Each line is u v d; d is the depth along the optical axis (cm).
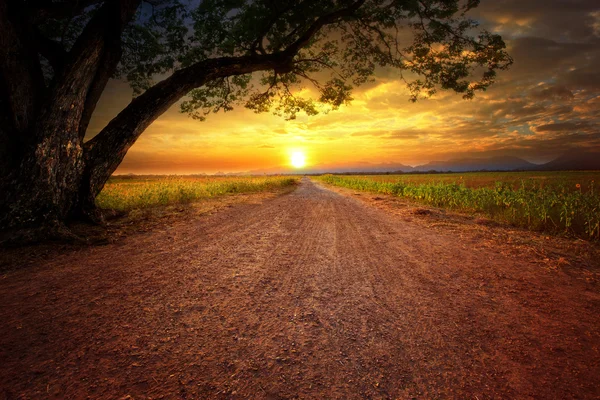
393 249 532
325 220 852
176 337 239
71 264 421
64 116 616
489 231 677
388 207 1183
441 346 230
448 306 301
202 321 267
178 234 628
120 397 173
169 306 295
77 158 646
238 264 438
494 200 1140
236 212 984
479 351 224
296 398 175
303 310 292
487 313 286
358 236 641
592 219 617
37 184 565
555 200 880
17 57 580
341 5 940
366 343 234
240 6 909
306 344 232
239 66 866
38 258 443
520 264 436
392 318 276
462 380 192
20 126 586
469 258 471
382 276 393
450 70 1004
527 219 784
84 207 666
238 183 2133
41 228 534
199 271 403
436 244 565
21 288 333
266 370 200
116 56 731
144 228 675
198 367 202
